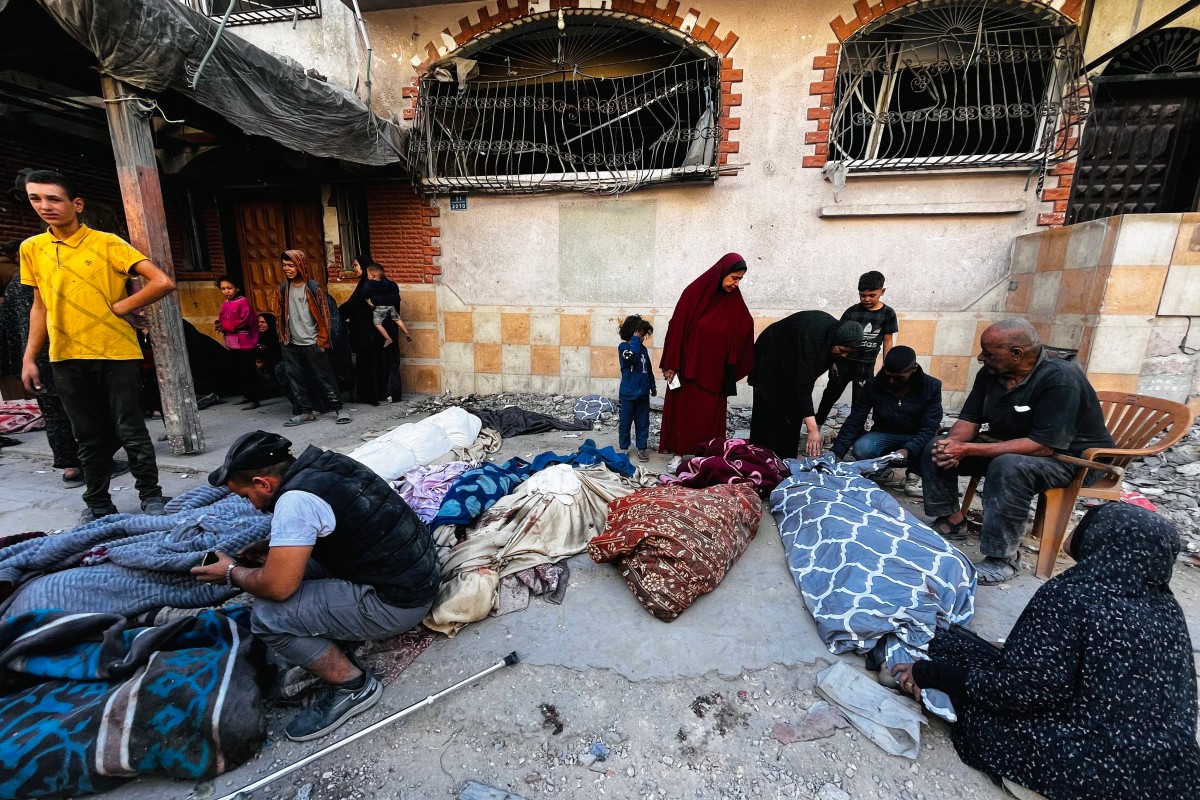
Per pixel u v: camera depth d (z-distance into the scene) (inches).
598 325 256.1
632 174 235.6
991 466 105.4
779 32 219.8
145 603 81.4
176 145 258.7
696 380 159.5
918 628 82.7
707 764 67.7
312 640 71.1
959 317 227.3
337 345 254.4
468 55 246.5
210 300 293.9
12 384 221.6
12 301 138.4
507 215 253.4
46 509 133.1
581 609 96.0
